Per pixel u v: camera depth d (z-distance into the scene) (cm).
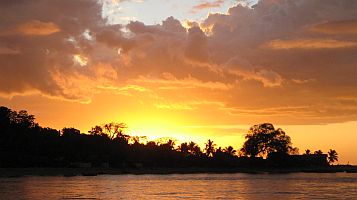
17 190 10306
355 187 12038
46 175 18650
